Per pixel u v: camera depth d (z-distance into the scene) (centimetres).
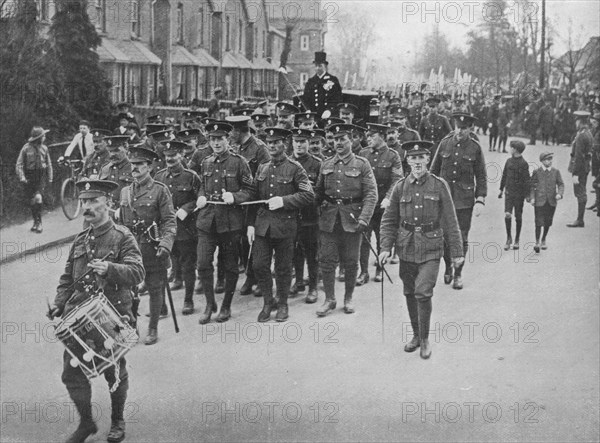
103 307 536
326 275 834
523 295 877
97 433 582
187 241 847
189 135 1020
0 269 938
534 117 2145
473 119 964
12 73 1234
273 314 845
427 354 705
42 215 1109
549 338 737
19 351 733
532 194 1082
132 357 712
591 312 803
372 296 907
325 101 1299
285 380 658
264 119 1101
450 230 712
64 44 1311
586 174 1234
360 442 559
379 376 667
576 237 1166
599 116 1313
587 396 614
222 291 938
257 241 816
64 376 550
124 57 1527
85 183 558
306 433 562
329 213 824
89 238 565
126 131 1193
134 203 743
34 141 1102
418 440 547
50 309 568
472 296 888
